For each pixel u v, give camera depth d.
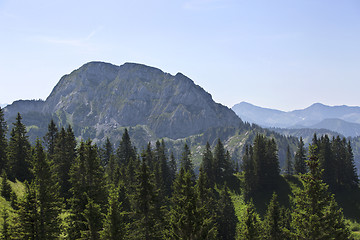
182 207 29.09
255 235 34.66
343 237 26.47
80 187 35.31
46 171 33.59
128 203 43.12
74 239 32.47
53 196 30.78
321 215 26.00
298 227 26.66
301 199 27.02
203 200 42.03
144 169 32.56
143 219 31.95
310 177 26.77
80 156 36.91
